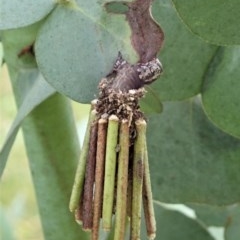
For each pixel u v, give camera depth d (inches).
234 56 11.0
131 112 8.5
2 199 32.2
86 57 9.3
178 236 13.9
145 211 8.8
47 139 12.3
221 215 14.4
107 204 8.5
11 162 32.9
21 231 30.0
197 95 12.1
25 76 11.8
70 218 12.7
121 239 8.5
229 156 12.2
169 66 11.2
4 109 35.2
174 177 12.4
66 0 9.4
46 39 9.5
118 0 9.2
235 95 11.0
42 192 12.7
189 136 12.3
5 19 9.3
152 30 9.1
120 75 8.9
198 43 11.1
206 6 9.2
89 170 8.7
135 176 8.6
